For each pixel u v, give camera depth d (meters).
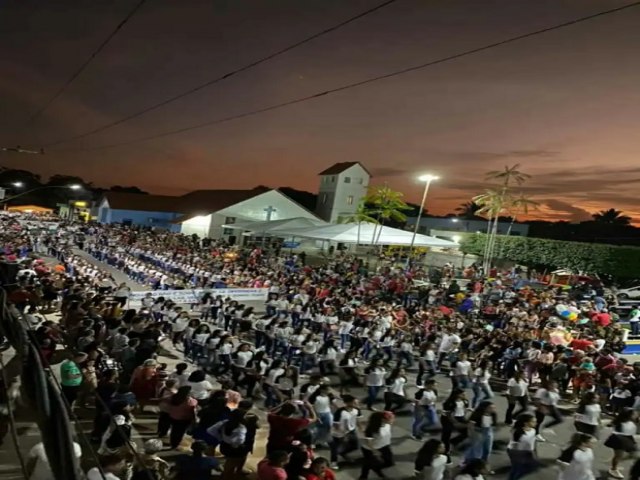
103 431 8.23
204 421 9.03
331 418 10.46
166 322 18.00
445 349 17.56
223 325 20.95
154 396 11.07
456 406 11.03
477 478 7.72
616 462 10.84
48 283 20.55
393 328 19.06
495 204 51.91
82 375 9.21
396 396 12.63
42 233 43.81
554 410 12.64
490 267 47.00
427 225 76.19
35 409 4.55
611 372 15.62
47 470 5.72
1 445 7.46
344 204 64.06
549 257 48.31
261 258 39.12
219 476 9.12
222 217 56.19
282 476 7.28
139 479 6.61
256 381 12.82
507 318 22.88
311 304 21.61
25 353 4.97
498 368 18.02
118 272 33.94
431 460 8.12
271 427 9.02
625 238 59.91
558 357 16.62
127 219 66.44
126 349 12.59
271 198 58.12
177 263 32.78
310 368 15.64
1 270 18.59
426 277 36.53
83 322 13.87
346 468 10.20
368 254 46.97
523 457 9.37
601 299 28.16
